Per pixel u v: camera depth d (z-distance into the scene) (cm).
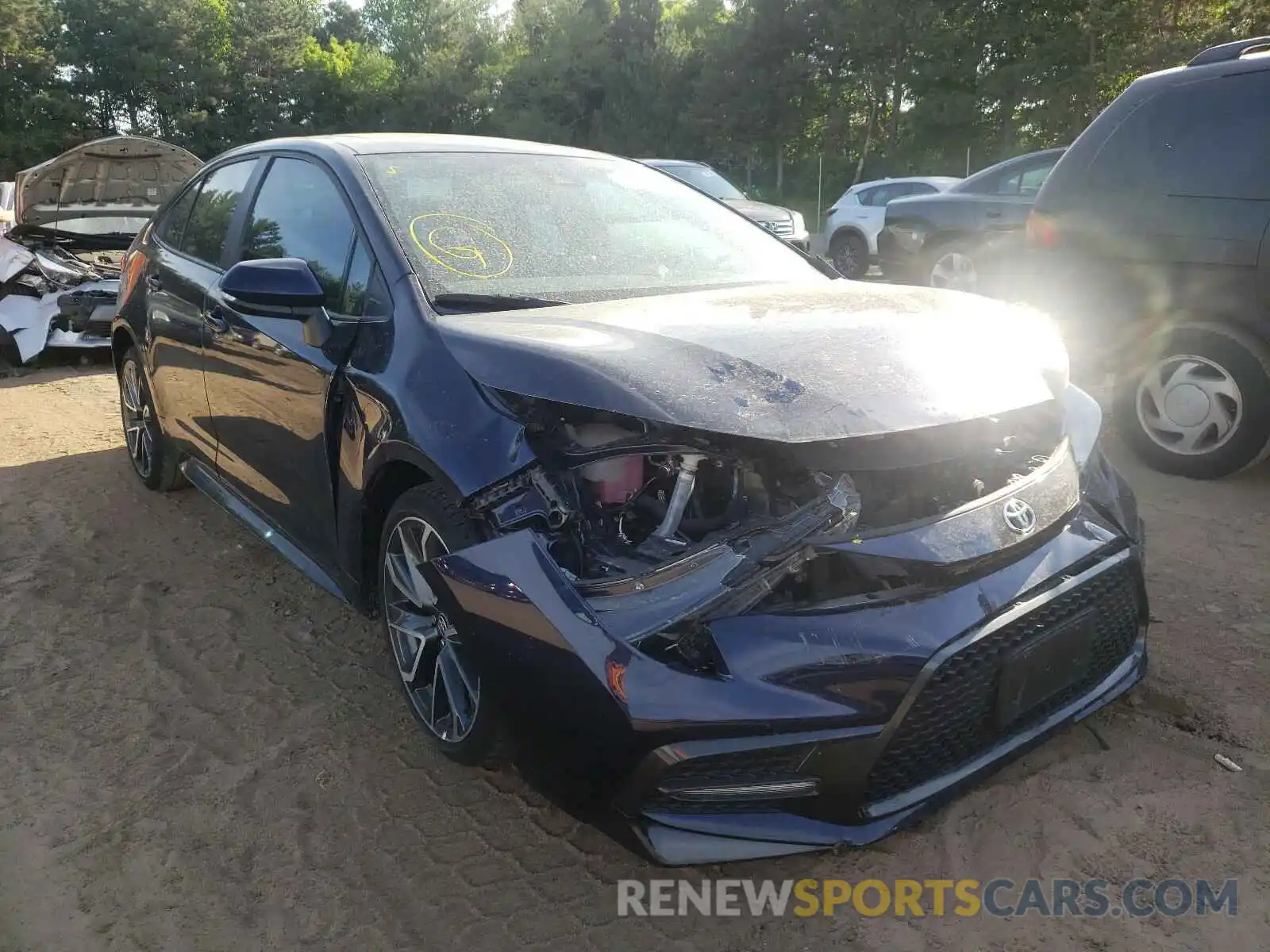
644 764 194
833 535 209
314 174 346
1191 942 207
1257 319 448
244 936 218
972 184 935
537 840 246
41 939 218
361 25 8256
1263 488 469
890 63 4303
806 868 235
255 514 380
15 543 440
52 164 826
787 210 1328
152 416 470
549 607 203
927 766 216
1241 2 3017
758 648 198
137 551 432
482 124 6091
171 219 461
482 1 6241
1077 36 3491
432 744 274
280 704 311
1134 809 247
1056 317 519
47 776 275
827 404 213
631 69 5431
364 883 233
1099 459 278
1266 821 241
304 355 309
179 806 262
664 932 216
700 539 220
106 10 5588
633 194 370
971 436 229
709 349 233
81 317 817
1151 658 317
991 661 217
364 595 301
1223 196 454
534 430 227
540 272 307
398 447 254
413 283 283
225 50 5931
